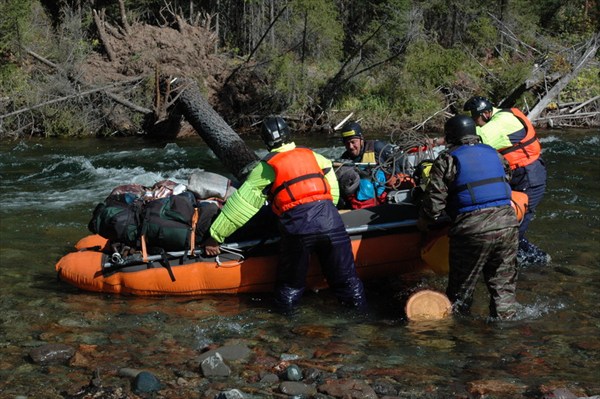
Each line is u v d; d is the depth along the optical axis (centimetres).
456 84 1938
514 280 520
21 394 406
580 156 1257
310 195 534
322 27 1920
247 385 418
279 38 2003
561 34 2197
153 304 564
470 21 2212
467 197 505
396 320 528
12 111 1641
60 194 998
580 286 588
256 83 1831
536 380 422
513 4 2173
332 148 1479
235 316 538
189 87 1317
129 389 412
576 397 394
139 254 574
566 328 504
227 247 572
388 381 422
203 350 473
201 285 576
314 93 1836
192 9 2067
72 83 1680
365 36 1995
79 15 1902
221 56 1930
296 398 401
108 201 586
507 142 618
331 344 482
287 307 553
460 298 528
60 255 696
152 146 1505
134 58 1736
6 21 1662
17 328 510
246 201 537
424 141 659
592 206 870
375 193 631
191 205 577
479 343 480
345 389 407
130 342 486
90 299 574
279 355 464
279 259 558
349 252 548
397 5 1927
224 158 1161
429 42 2030
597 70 1941
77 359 453
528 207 627
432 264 579
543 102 1714
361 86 1902
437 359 455
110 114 1688
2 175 1152
